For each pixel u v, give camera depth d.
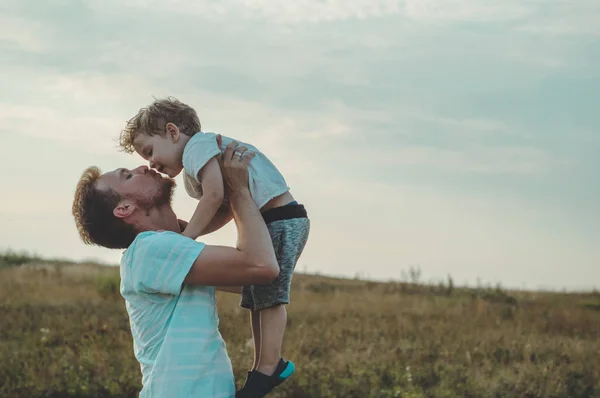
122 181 3.37
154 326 3.21
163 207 3.42
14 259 24.27
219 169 3.53
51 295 17.00
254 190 3.62
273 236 3.63
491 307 17.94
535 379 9.59
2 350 10.41
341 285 22.75
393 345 11.87
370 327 13.78
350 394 8.61
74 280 20.00
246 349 10.46
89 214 3.37
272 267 3.14
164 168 3.81
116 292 17.44
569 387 9.41
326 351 11.25
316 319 15.02
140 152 3.88
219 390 3.21
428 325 14.48
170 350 3.15
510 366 10.64
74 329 12.48
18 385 8.59
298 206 3.73
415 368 9.95
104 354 9.96
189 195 3.81
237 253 3.14
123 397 8.41
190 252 3.15
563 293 22.70
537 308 18.66
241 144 3.69
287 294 3.59
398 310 16.95
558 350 12.05
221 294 17.67
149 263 3.17
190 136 3.82
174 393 3.12
